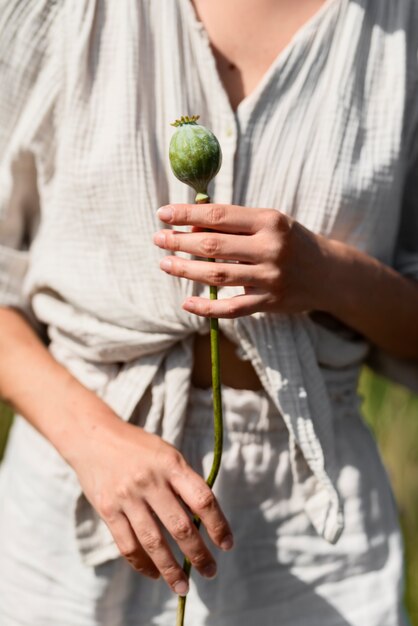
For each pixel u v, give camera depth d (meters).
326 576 1.01
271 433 0.99
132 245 0.95
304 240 0.91
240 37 0.96
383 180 0.98
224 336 0.97
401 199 1.06
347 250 0.96
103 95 0.95
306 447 0.95
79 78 0.95
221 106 0.94
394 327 1.03
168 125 0.94
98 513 0.92
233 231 0.86
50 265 0.99
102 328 0.97
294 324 0.97
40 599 0.99
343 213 0.96
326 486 0.96
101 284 0.96
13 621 1.00
